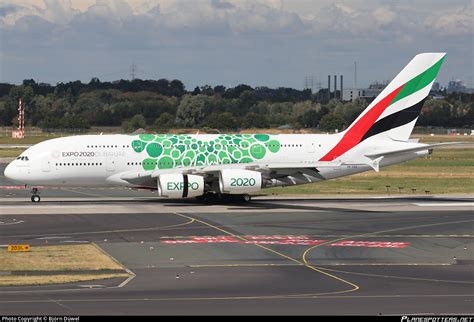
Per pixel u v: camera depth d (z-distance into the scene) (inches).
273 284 2532.0
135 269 2780.5
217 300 2277.3
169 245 3302.2
